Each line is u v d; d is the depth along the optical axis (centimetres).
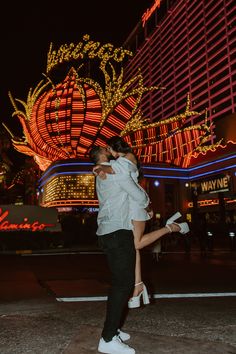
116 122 5984
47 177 6469
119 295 317
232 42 9238
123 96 5972
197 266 1240
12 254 2092
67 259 1642
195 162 6141
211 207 5616
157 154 6184
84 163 5684
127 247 319
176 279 892
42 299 621
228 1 9706
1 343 358
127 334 358
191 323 431
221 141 5738
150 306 538
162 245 2145
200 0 10969
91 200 5588
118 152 360
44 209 2638
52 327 417
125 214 323
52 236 2388
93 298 615
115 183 325
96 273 1054
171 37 12362
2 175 4697
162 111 12050
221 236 3194
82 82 6019
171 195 6288
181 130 6084
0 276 1007
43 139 6088
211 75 9856
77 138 5950
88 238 2866
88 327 407
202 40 10581
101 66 6072
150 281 855
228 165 5384
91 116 5931
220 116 9175
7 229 2511
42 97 6241
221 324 426
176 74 11638
